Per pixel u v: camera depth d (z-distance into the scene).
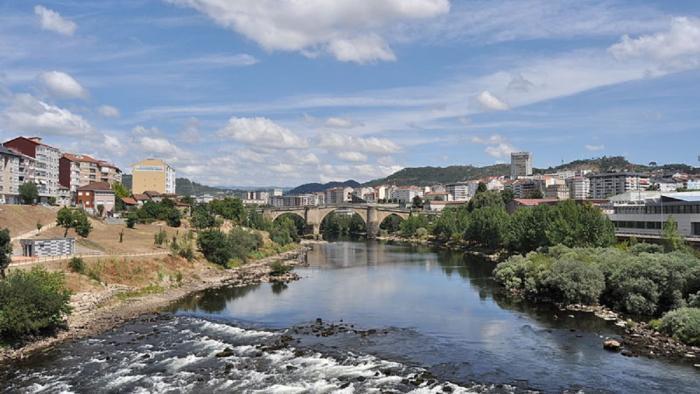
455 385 52.44
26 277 69.25
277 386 52.50
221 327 75.62
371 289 112.00
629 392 50.44
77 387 52.59
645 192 182.88
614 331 72.06
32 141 184.75
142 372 56.81
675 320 67.06
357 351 63.84
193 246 149.00
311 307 92.06
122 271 105.12
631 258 88.69
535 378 54.44
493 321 79.88
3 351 62.38
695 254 96.19
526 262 109.00
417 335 71.62
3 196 157.88
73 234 132.12
